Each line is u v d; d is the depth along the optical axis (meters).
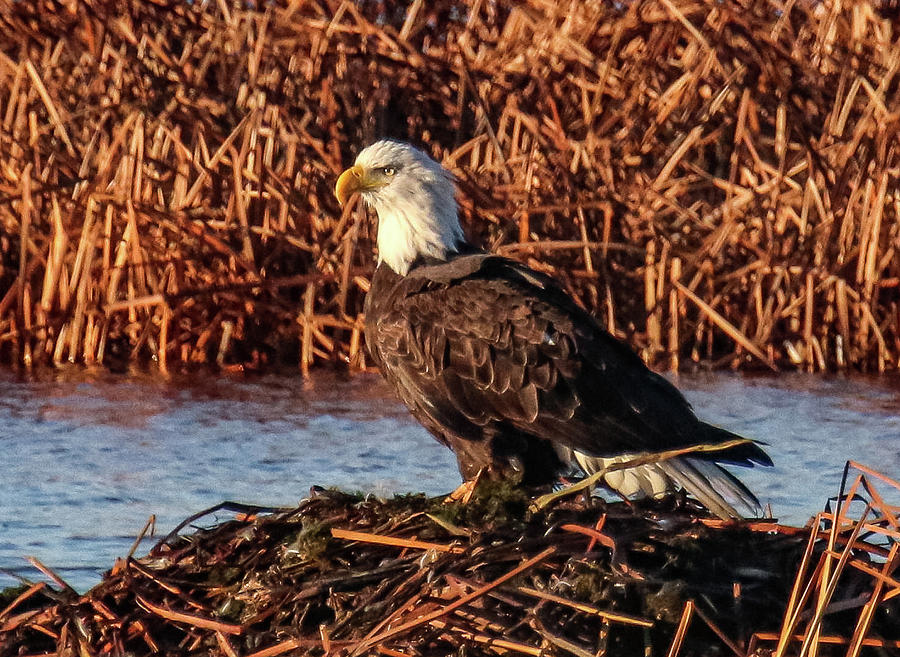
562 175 16.02
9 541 9.78
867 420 13.21
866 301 15.63
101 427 12.77
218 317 15.59
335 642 6.72
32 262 15.48
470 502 7.75
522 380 8.98
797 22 17.83
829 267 15.78
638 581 6.89
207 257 15.80
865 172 15.80
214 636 7.29
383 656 6.71
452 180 9.90
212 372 15.18
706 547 7.18
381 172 9.67
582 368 8.98
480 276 9.35
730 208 15.86
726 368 15.68
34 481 11.08
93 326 15.53
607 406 8.96
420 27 17.73
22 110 16.03
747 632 6.88
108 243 15.46
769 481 11.29
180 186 15.88
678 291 15.72
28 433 12.48
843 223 15.82
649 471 8.95
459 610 6.82
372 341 9.59
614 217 16.14
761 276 15.80
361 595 7.14
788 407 13.73
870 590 7.15
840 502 7.41
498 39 17.62
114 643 7.30
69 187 15.84
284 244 15.84
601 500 7.72
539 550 7.10
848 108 16.08
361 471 11.53
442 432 9.38
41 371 15.07
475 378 9.07
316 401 13.93
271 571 7.48
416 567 7.16
